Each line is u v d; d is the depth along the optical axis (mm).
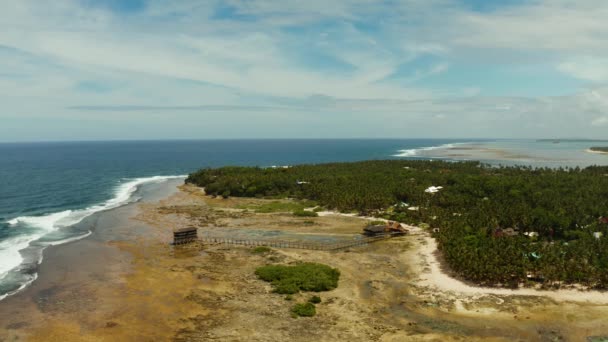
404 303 53188
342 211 111125
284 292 56000
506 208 90938
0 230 88625
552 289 56438
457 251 64750
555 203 95375
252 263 68500
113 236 85562
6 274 61781
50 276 61219
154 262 68625
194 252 74625
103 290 56281
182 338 43625
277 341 43188
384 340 43719
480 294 55562
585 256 61938
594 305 52000
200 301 53094
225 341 43094
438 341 43656
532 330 46281
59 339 43094
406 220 96938
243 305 52031
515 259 59625
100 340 43031
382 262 69062
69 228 91875
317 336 44375
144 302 52562
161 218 104312
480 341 43812
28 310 49781
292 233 89250
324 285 57750
